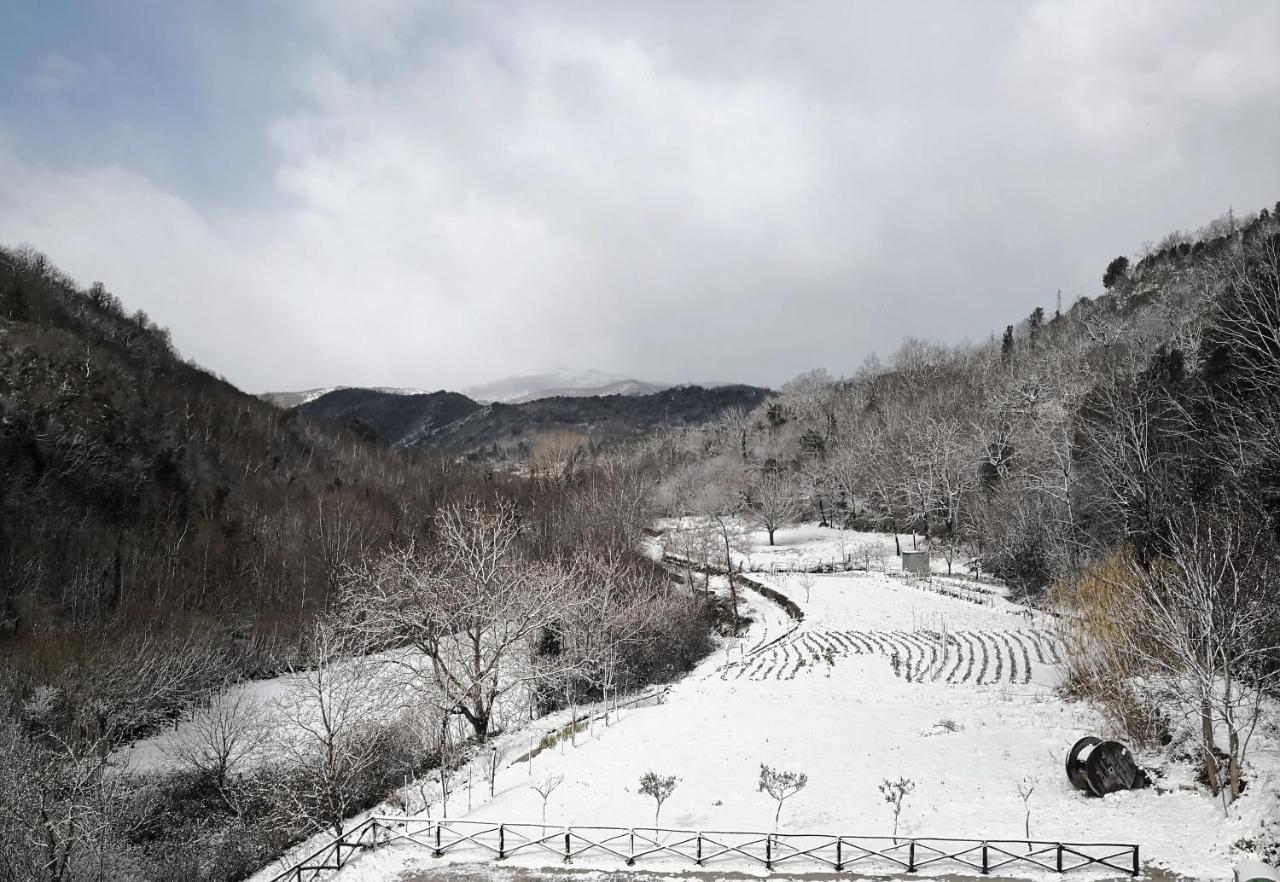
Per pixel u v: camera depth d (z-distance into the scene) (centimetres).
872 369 17012
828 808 2483
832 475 12344
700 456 16138
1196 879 1888
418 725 3919
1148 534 4203
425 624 4094
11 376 8350
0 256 11375
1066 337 11506
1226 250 10212
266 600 7381
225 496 9769
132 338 13325
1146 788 2409
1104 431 5353
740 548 10162
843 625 5994
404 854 2355
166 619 6231
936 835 2233
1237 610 2316
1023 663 4406
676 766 2989
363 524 9088
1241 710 2558
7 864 2753
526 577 4319
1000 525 7544
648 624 5284
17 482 7081
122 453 8725
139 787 3691
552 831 2423
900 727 3338
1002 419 9656
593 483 11162
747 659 5294
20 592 6053
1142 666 2816
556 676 4334
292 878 2369
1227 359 5141
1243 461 3831
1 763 3181
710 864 2139
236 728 4047
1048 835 2173
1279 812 1995
